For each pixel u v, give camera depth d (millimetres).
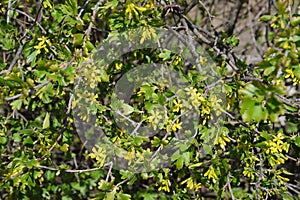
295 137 1972
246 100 1399
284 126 2699
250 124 2049
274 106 1377
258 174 2127
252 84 1412
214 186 2117
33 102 2420
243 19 3799
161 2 2217
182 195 2271
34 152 2105
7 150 2680
